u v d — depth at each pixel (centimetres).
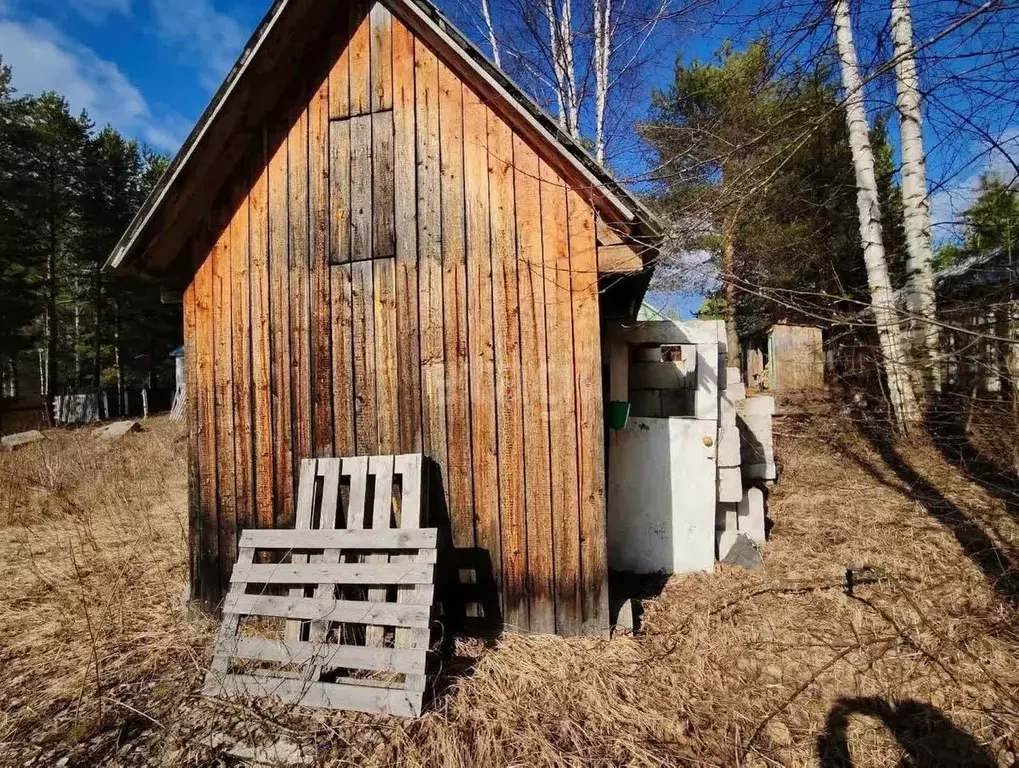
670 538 445
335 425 392
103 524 651
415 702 277
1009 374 372
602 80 927
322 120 404
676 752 246
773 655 319
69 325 2986
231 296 418
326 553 342
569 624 349
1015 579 373
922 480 588
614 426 441
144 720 284
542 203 362
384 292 387
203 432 417
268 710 284
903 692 280
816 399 935
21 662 342
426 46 385
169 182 385
